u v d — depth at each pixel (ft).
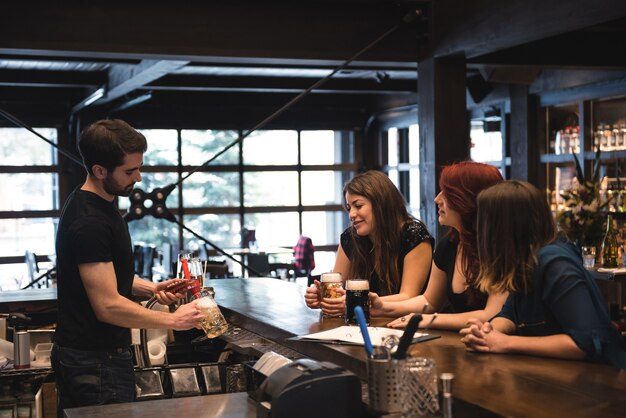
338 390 6.90
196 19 18.31
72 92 33.32
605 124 25.67
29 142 33.30
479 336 7.61
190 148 35.35
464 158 19.54
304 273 32.63
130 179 9.43
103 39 17.71
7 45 17.13
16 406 11.43
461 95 19.51
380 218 10.60
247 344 9.84
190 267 11.14
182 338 12.90
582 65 22.44
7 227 33.19
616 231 18.11
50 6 17.37
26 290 14.64
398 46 19.74
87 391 9.44
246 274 32.63
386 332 8.44
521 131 28.60
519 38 17.13
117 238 9.50
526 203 7.57
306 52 19.10
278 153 36.58
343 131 37.58
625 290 19.40
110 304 9.19
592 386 6.45
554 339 7.32
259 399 7.11
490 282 7.70
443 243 9.73
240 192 36.04
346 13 19.35
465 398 6.19
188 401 8.43
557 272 7.38
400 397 6.59
